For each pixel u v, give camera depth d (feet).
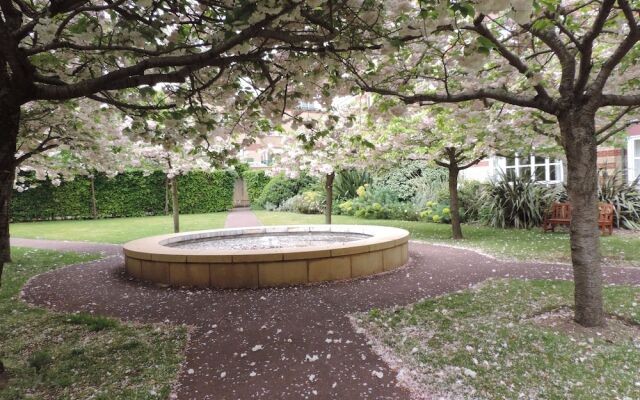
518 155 27.68
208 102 12.00
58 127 17.92
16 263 21.71
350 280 16.35
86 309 13.26
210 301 13.80
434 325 11.03
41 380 8.30
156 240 20.85
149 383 8.18
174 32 8.93
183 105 10.62
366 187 49.88
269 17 6.53
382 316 11.84
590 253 10.53
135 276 17.70
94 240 31.96
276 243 23.13
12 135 7.80
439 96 10.32
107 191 53.16
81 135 18.81
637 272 16.16
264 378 8.31
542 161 39.86
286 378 8.29
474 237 27.94
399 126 23.12
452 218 27.73
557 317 11.34
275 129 11.56
